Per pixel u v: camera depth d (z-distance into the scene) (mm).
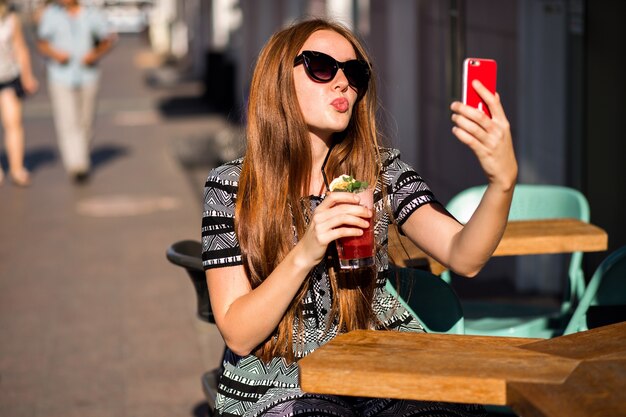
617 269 3738
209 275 3111
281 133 3137
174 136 15516
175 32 28797
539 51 6578
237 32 18438
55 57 11906
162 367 5992
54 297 7520
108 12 37812
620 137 5504
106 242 9266
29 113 18312
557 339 2729
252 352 3064
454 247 3045
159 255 8727
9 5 11867
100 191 11742
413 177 3309
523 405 2359
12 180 12531
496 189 2770
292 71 3137
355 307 3105
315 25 3207
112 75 24594
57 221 10219
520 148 6863
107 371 5941
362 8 9977
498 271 7383
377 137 3381
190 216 10297
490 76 2668
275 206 3109
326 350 2684
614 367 2492
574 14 5738
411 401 3062
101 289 7703
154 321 6879
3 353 6309
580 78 5742
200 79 23219
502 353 2631
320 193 3258
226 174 3189
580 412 2254
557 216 4770
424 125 8812
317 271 3100
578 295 4449
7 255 8875
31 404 5457
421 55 8766
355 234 2805
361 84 3182
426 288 3592
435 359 2596
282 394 3020
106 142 15297
